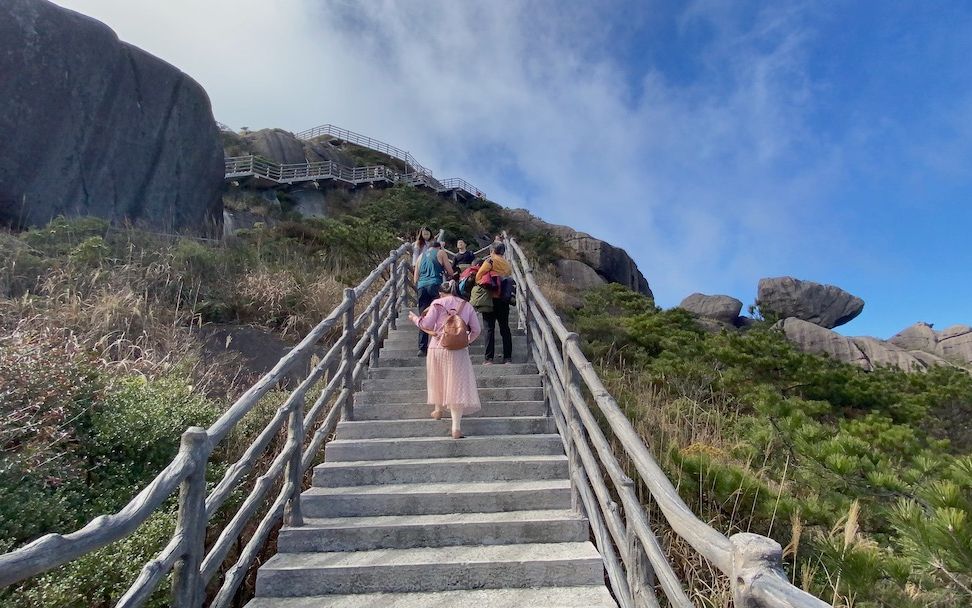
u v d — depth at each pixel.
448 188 41.06
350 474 4.66
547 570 3.59
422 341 7.30
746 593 1.39
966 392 10.67
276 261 11.24
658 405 7.69
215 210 16.25
